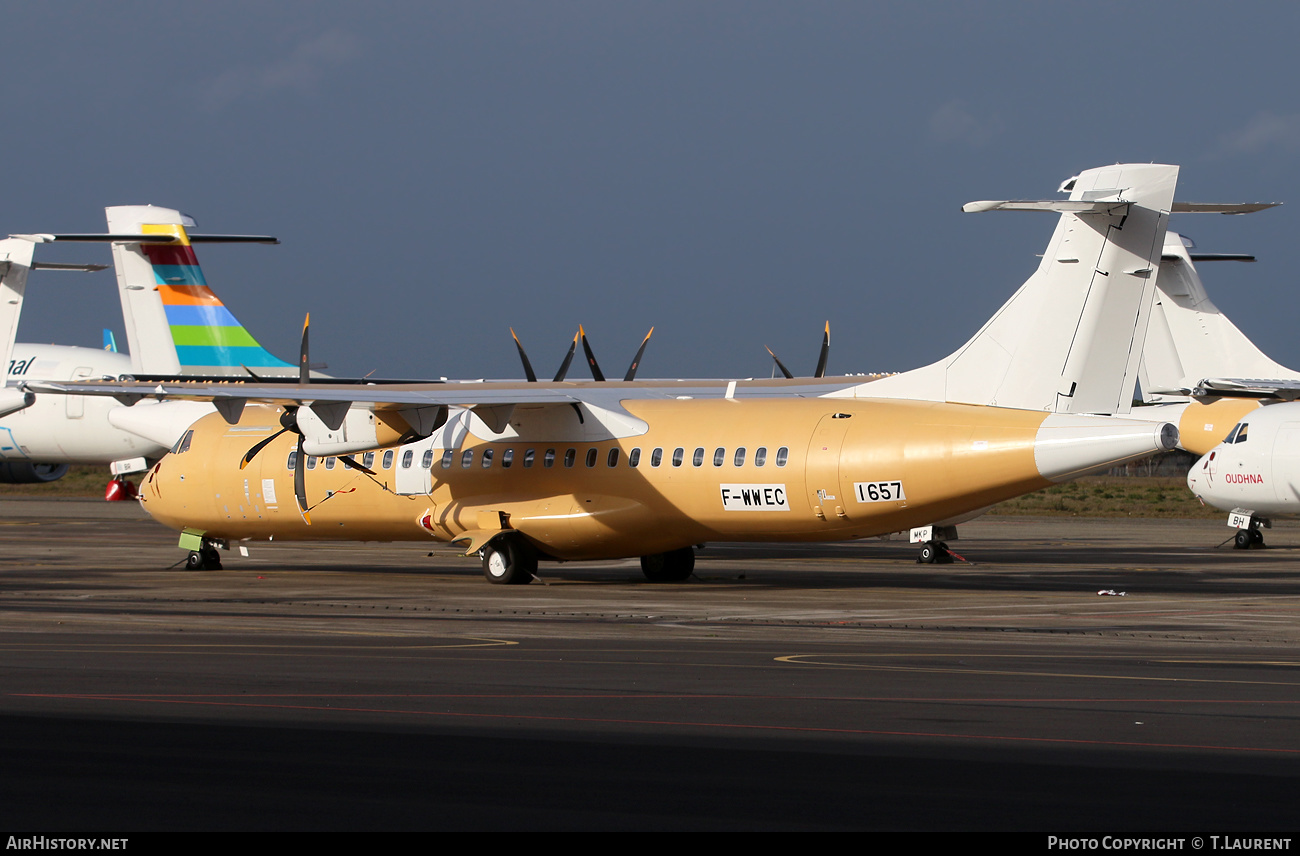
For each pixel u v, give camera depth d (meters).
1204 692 45.22
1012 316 86.62
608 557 95.88
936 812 29.41
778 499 87.38
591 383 125.31
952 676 48.88
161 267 184.12
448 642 59.62
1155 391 143.88
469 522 96.50
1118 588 89.62
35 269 147.12
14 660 52.91
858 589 89.62
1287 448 121.38
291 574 103.94
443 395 92.19
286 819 28.88
